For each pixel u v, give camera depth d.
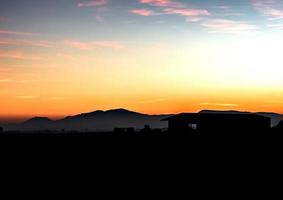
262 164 33.28
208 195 23.16
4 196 22.27
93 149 42.41
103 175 28.56
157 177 28.11
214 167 32.06
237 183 26.44
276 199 22.38
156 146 43.62
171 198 22.42
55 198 22.02
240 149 40.59
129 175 28.73
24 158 35.50
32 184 25.22
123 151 40.81
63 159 35.53
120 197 22.44
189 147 42.44
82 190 24.08
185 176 28.61
